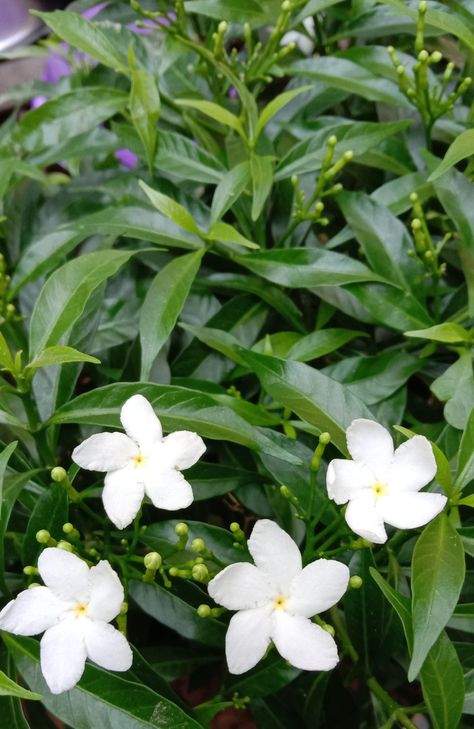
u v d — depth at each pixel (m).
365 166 0.44
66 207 0.47
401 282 0.38
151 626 0.42
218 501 0.43
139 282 0.43
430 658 0.28
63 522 0.32
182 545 0.30
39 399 0.37
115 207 0.41
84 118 0.44
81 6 0.49
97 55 0.41
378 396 0.37
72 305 0.33
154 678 0.31
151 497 0.28
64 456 0.42
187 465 0.28
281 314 0.41
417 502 0.27
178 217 0.37
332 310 0.41
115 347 0.41
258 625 0.27
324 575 0.27
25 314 0.42
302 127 0.44
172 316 0.35
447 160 0.34
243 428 0.31
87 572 0.27
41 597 0.27
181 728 0.29
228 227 0.36
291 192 0.43
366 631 0.33
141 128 0.41
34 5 0.79
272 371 0.33
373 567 0.31
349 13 0.47
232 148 0.43
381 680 0.37
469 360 0.35
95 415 0.32
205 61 0.45
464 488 0.33
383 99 0.43
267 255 0.38
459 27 0.38
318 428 0.32
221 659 0.38
